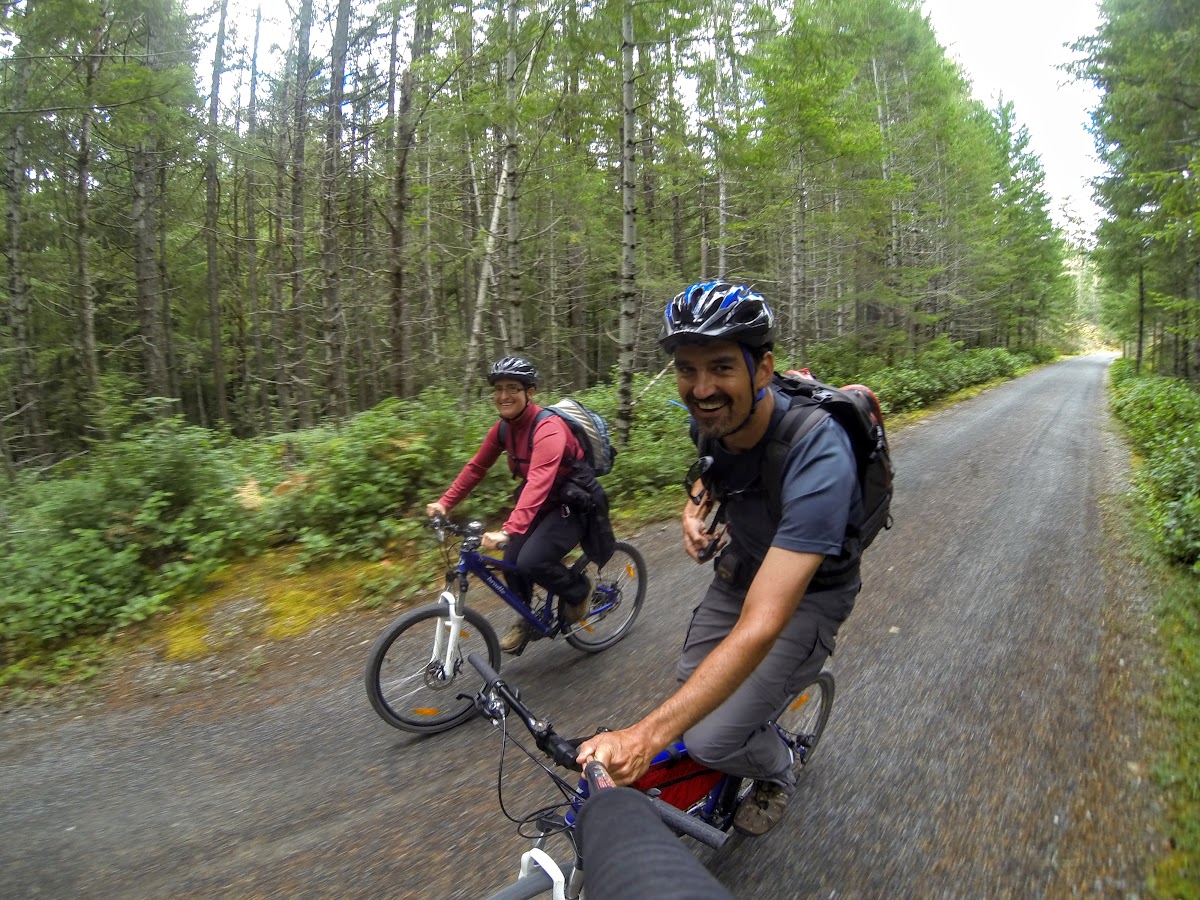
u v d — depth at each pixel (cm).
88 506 570
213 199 2170
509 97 875
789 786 246
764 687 209
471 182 1579
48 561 511
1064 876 247
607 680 396
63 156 1500
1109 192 1969
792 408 188
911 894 240
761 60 1241
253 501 632
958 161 2433
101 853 274
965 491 834
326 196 1356
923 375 1886
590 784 136
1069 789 294
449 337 1900
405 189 1216
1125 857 255
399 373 1180
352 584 535
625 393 841
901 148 2000
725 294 176
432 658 349
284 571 555
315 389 1908
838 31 971
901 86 2167
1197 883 237
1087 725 341
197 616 494
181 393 2695
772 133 1325
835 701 366
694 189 1775
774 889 242
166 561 555
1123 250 2116
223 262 2569
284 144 1600
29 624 455
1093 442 1241
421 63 1034
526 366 363
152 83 1102
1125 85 1398
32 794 313
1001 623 462
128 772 328
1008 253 3030
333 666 425
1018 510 748
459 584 351
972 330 3566
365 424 707
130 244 2177
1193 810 274
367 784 311
